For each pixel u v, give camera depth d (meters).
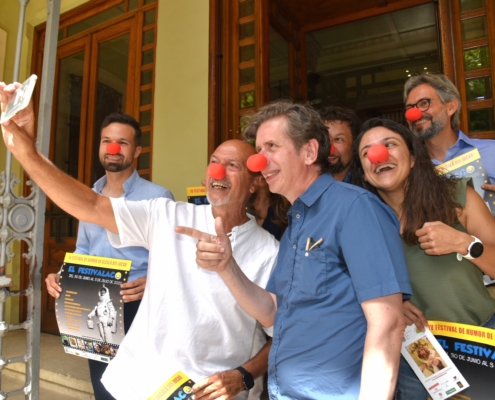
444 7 2.75
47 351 3.29
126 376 1.41
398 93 7.48
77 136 4.23
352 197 1.14
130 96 3.83
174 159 3.49
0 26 4.39
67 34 4.45
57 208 4.06
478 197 1.44
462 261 1.35
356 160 1.62
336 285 1.12
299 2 4.04
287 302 1.20
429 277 1.37
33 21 4.39
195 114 3.44
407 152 1.43
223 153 1.54
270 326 1.44
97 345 1.71
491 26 2.63
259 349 1.64
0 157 4.32
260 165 1.23
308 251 1.16
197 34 3.50
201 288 1.46
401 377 1.46
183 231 1.22
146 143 3.71
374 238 1.06
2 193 1.45
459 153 2.04
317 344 1.11
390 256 1.05
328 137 1.32
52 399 2.66
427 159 1.43
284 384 1.16
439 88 2.03
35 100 4.38
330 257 1.13
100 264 1.75
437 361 1.28
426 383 1.29
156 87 3.65
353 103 7.86
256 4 3.38
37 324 1.53
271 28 3.86
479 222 1.40
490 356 1.21
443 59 2.75
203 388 1.37
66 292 1.77
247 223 1.62
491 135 2.59
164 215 1.58
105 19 4.18
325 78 7.45
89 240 2.15
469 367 1.24
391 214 1.16
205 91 3.40
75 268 1.79
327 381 1.08
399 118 8.07
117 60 4.02
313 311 1.13
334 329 1.10
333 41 6.21
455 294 1.33
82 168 4.14
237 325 1.49
